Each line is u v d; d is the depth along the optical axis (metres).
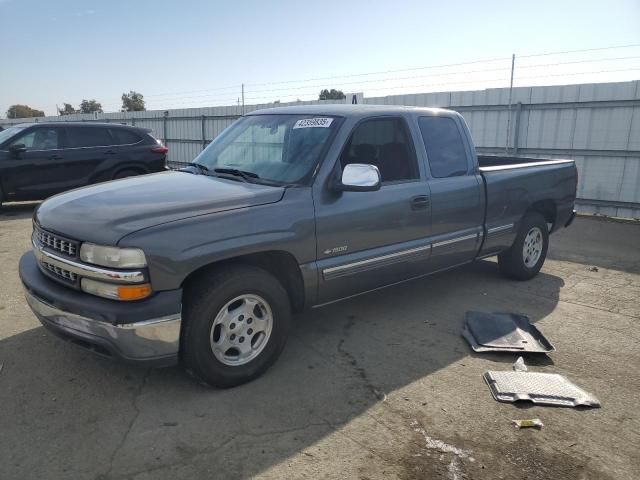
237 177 3.96
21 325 4.37
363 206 3.99
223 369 3.35
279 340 3.62
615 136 10.10
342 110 4.23
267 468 2.68
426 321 4.71
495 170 5.27
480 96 11.73
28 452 2.75
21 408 3.15
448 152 4.86
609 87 10.02
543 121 10.95
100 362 3.73
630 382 3.69
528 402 3.36
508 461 2.79
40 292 3.25
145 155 10.75
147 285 2.98
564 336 4.46
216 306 3.24
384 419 3.14
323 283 3.85
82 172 10.12
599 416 3.24
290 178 3.79
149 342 3.01
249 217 3.37
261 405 3.25
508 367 3.86
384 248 4.23
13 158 9.49
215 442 2.87
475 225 5.08
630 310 5.14
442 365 3.86
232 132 4.70
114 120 23.52
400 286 5.71
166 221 3.11
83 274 3.06
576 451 2.89
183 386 3.45
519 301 5.33
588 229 9.35
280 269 3.78
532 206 5.96
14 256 6.60
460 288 5.70
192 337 3.19
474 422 3.14
